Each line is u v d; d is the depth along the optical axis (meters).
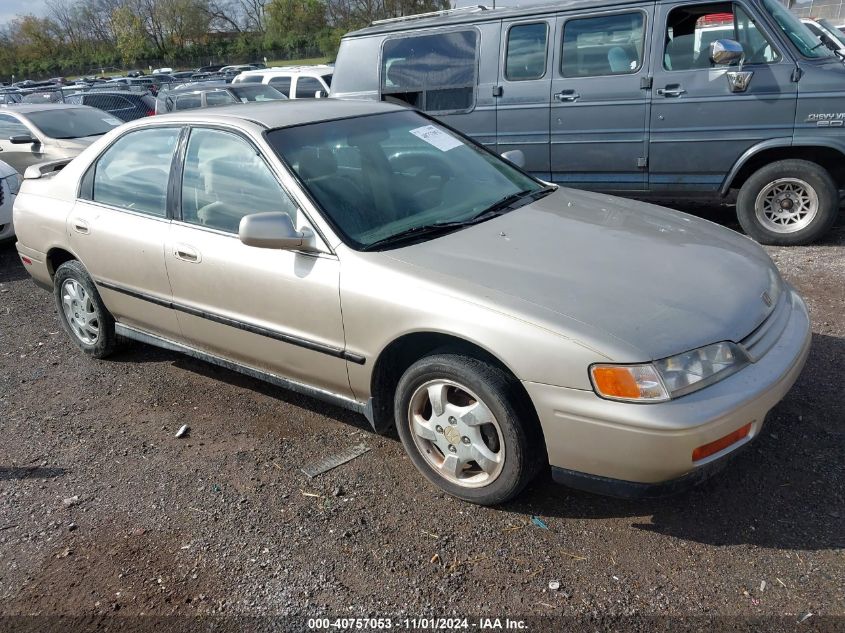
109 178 4.39
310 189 3.41
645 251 3.17
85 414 4.22
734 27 5.96
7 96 27.83
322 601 2.64
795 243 6.18
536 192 4.04
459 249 3.18
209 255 3.67
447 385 2.99
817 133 5.80
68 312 4.97
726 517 2.90
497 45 6.94
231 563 2.87
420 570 2.75
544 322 2.67
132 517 3.21
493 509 3.07
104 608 2.69
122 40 74.25
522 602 2.55
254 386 4.41
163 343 4.32
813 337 4.38
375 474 3.39
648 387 2.51
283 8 67.50
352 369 3.27
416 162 3.91
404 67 7.53
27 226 4.91
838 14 22.05
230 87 13.69
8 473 3.66
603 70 6.49
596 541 2.83
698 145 6.25
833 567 2.59
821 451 3.25
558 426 2.68
